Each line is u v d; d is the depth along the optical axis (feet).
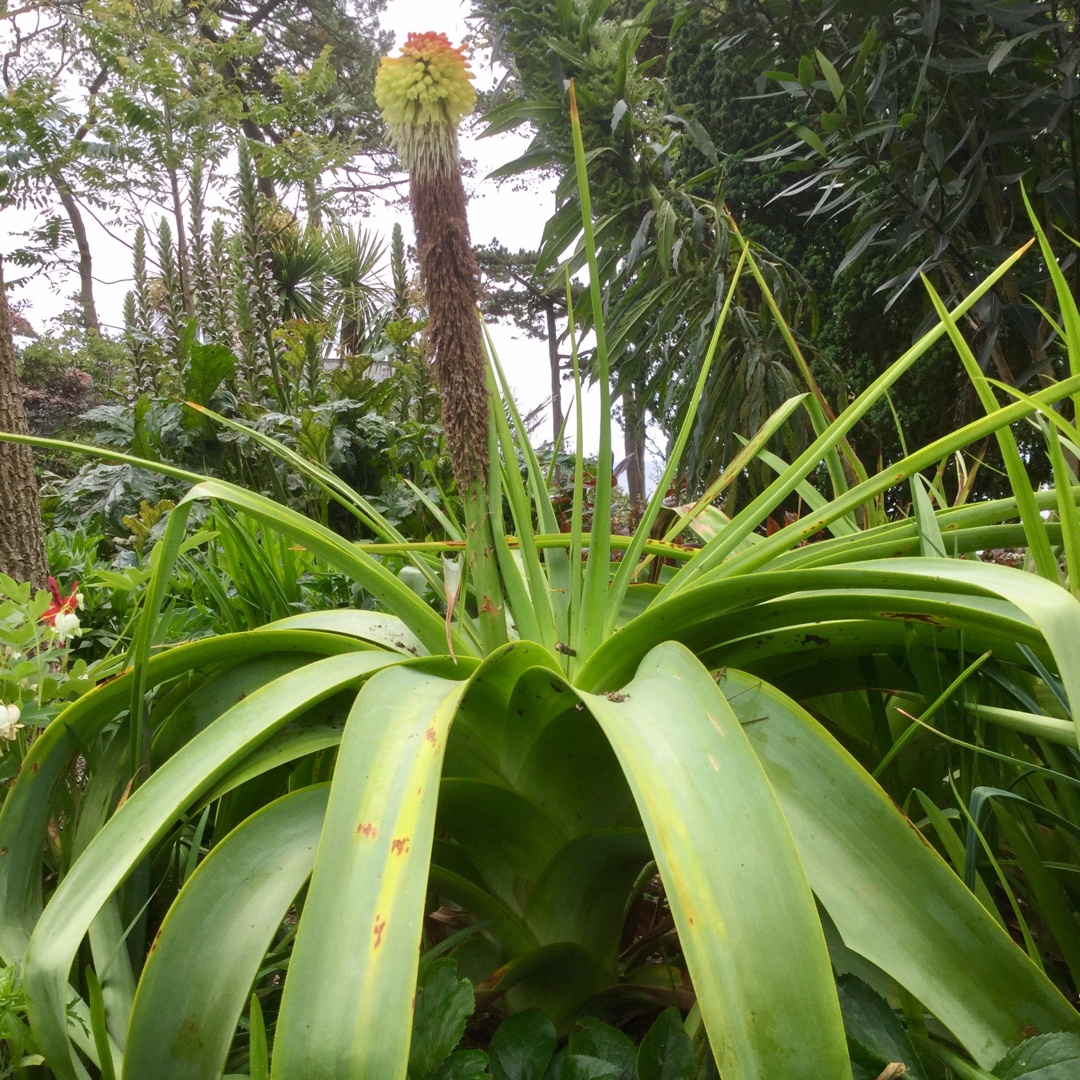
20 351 33.35
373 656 3.02
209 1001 2.27
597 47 10.35
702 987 1.90
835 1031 1.88
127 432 12.15
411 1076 2.31
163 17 28.78
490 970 3.14
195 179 16.92
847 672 3.22
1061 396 2.57
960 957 2.17
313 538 2.93
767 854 2.03
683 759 2.20
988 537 3.16
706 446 9.75
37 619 3.56
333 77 30.96
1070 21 7.38
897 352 15.43
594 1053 2.52
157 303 21.75
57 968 2.32
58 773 3.14
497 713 2.77
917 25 7.70
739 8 9.08
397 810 2.18
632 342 10.11
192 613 5.19
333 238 22.00
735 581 2.59
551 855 2.94
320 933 2.02
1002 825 2.80
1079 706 2.12
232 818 3.32
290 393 13.71
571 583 3.15
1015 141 7.07
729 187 16.10
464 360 2.99
